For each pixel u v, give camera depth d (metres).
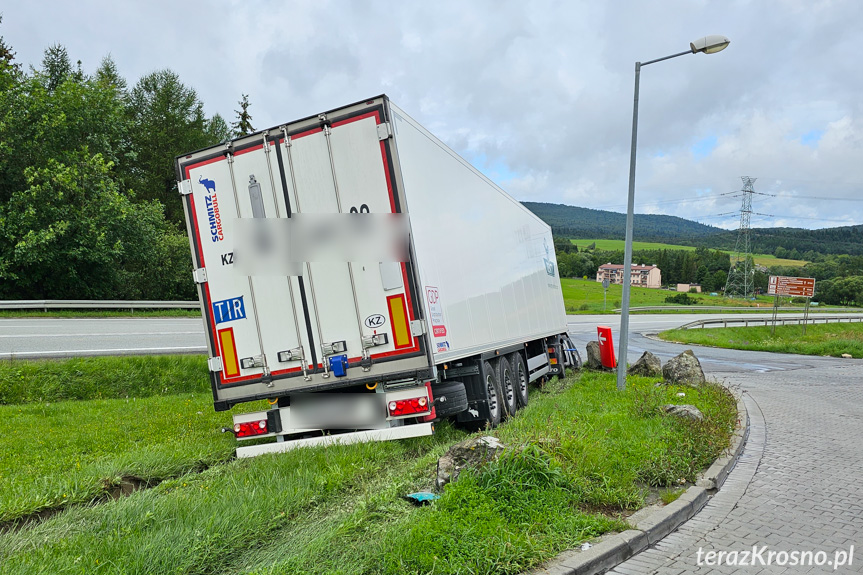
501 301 10.82
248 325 7.38
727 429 8.97
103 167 31.69
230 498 5.32
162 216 39.53
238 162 7.40
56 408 11.41
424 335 6.96
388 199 6.99
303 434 7.88
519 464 5.54
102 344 18.22
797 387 16.52
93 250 30.44
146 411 11.12
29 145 30.11
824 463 7.89
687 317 55.69
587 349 19.02
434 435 8.05
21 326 21.56
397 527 4.58
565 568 4.17
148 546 4.18
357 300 7.09
